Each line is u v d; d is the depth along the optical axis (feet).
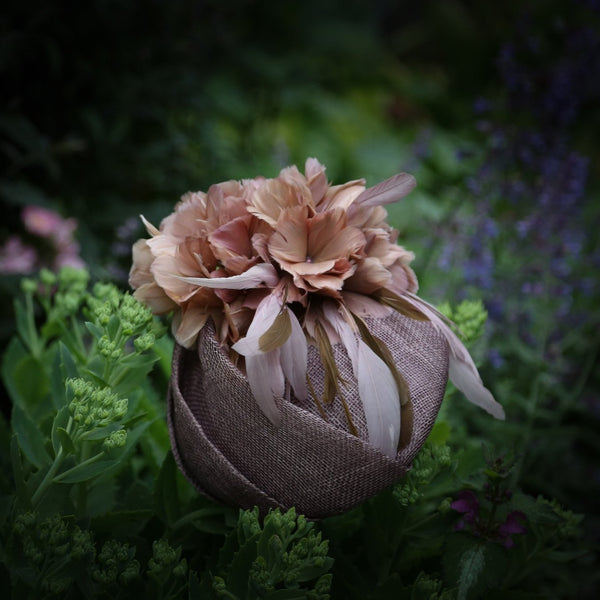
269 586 2.50
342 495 2.53
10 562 2.51
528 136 4.44
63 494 2.73
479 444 3.25
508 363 4.25
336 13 11.64
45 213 4.32
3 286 3.95
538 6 9.86
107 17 4.88
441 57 11.50
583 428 4.47
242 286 2.54
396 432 2.52
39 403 3.16
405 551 2.89
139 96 5.22
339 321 2.59
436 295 4.26
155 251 2.64
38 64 4.80
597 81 4.97
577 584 3.47
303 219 2.60
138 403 3.00
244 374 2.58
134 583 2.57
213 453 2.57
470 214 4.70
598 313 4.58
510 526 2.77
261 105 7.51
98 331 2.78
